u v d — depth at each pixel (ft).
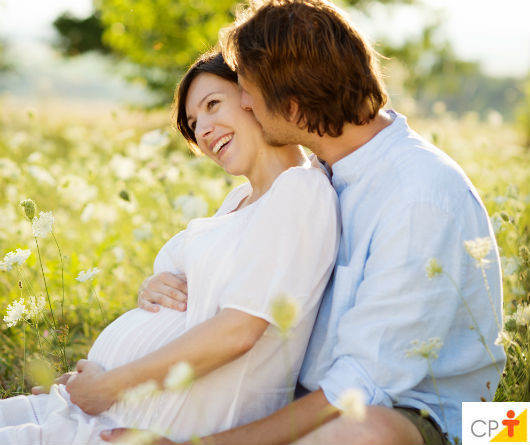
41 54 123.85
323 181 8.84
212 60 9.95
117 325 9.62
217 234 9.07
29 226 18.81
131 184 22.40
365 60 8.70
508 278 14.48
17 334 15.10
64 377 10.10
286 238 8.46
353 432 7.47
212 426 8.63
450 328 8.59
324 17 8.61
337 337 8.62
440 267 7.73
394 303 8.06
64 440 8.46
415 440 7.79
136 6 57.47
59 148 43.73
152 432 7.93
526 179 24.49
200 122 9.87
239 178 23.00
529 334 10.34
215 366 8.32
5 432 8.40
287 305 6.65
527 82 55.77
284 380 8.91
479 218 8.54
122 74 61.67
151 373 8.34
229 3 56.44
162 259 10.77
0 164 22.52
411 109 42.14
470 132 46.26
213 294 8.77
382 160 8.77
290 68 8.60
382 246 8.25
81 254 18.98
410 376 8.02
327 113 8.72
